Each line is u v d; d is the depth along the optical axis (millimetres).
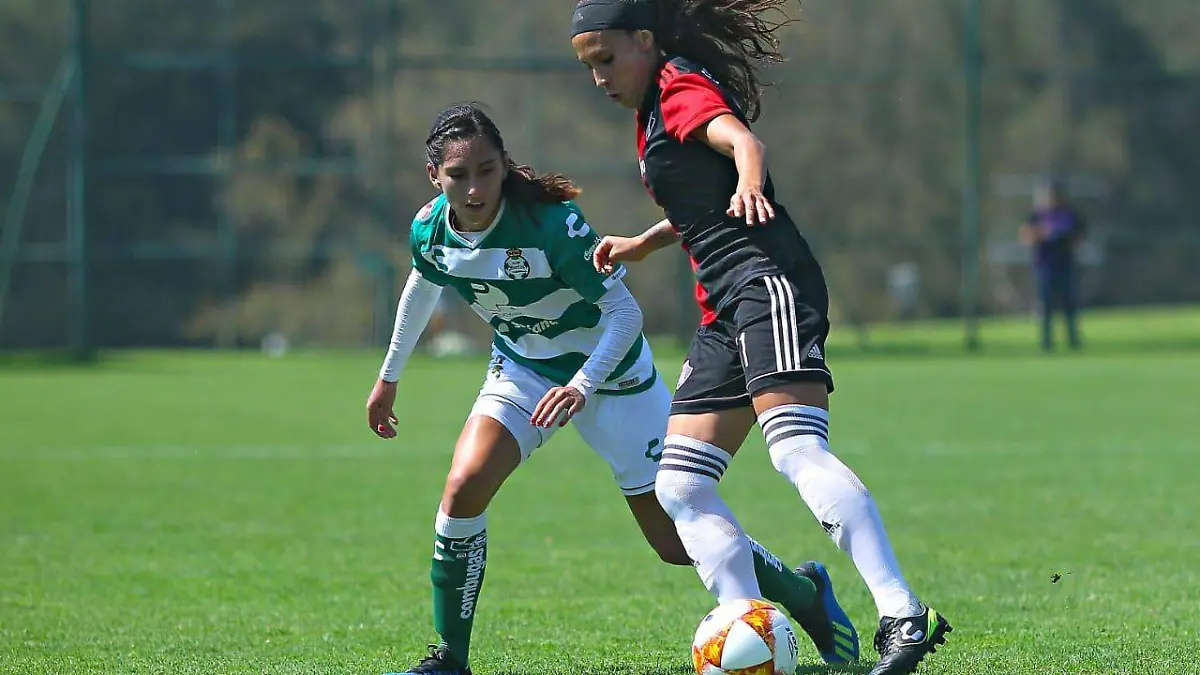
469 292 16609
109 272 71188
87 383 58938
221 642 18172
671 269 71750
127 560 24188
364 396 53562
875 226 73750
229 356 70875
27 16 69750
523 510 29188
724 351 14938
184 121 71062
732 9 15656
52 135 69938
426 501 30797
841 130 73562
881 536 13945
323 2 71062
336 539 26219
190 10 70625
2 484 33344
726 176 14812
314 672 16453
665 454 15219
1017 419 44469
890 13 73188
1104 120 74938
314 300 71938
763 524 27422
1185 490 30719
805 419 14188
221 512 29344
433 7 71375
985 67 73938
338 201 71625
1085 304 76250
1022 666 16078
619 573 22734
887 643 13844
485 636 18453
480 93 71625
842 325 75062
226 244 71500
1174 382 55594
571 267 15859
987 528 26391
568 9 71438
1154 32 73938
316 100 71312
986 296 78438
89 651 17641
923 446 38469
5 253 69938
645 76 15391
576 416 17094
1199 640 17391
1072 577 21797
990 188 76562
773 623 14422
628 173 71625
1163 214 75250
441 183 15555
